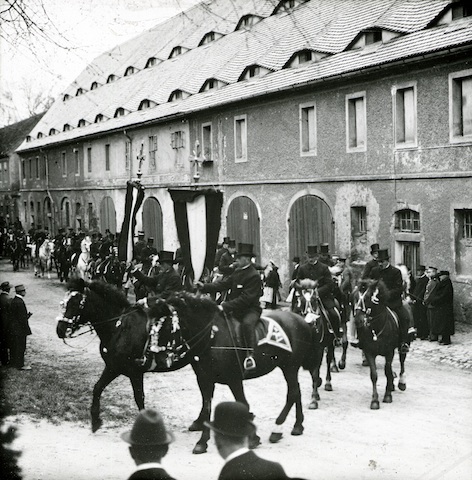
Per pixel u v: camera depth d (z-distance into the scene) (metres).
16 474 7.83
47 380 12.99
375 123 20.89
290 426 10.39
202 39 36.66
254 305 9.69
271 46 28.06
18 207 57.91
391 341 11.59
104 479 7.69
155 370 9.73
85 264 28.44
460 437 9.74
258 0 32.38
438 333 16.52
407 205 19.92
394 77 20.09
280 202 25.20
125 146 37.78
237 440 4.44
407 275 17.50
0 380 12.67
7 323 14.12
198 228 10.27
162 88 36.31
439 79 18.67
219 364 9.38
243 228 27.47
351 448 9.30
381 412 11.08
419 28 20.02
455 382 13.09
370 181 21.17
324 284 12.18
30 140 55.12
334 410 11.22
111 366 9.87
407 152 19.84
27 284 31.56
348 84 21.75
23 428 9.75
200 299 9.47
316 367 11.12
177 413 11.19
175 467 8.45
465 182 18.09
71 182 46.00
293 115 24.22
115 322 9.95
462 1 19.06
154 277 11.42
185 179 31.64
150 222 35.34
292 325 10.01
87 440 9.43
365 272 13.05
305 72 23.56
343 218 22.31
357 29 23.11
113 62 47.47
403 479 8.04
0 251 46.56
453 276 18.59
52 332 19.33
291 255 24.77
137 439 4.47
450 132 18.44
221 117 28.53
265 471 4.36
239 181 27.50
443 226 18.81
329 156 22.77
